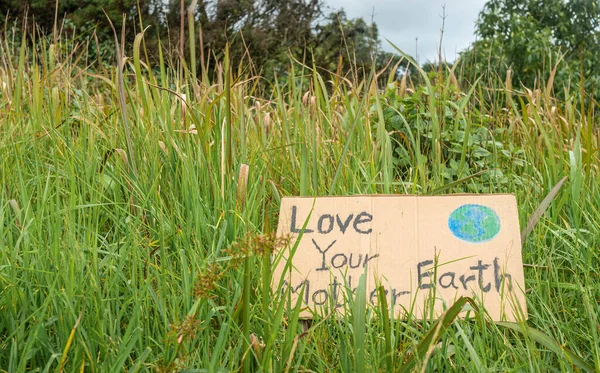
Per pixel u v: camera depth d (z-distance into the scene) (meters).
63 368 1.35
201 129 2.16
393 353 1.35
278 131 2.91
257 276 1.72
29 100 2.80
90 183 2.17
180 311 1.55
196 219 1.86
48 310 1.51
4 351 1.42
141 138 2.33
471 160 2.79
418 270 1.85
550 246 2.15
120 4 11.55
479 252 1.87
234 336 1.54
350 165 2.54
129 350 1.29
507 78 3.25
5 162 2.19
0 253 1.61
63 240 1.67
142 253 1.79
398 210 1.93
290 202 1.96
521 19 10.38
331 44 11.31
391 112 2.89
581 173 2.43
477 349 1.56
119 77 2.17
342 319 1.65
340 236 1.91
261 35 11.13
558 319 1.78
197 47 10.00
